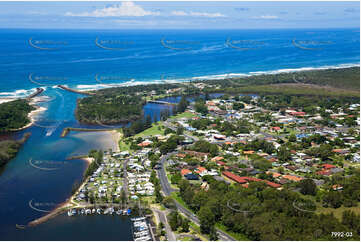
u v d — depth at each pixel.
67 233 180.25
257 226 172.00
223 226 182.25
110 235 177.62
